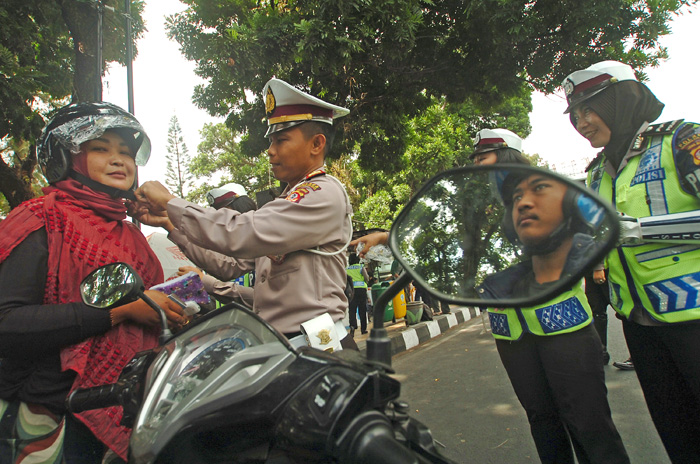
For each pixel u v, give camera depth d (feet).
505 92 23.61
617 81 5.99
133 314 5.13
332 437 2.31
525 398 6.53
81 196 5.26
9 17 20.10
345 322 5.73
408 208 3.18
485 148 8.84
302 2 19.48
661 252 5.41
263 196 9.06
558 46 21.17
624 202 5.90
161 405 3.19
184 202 5.30
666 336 5.43
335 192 5.38
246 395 2.76
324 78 22.02
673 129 5.52
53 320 4.57
